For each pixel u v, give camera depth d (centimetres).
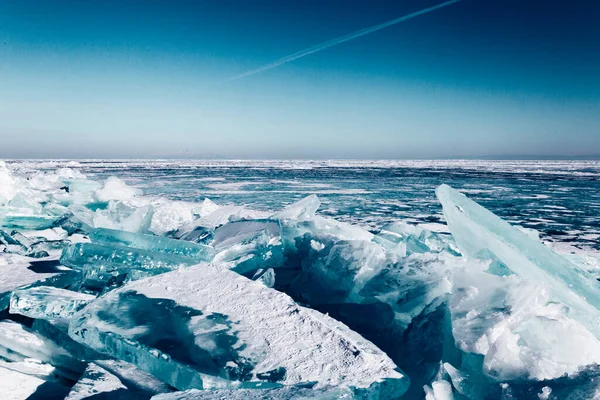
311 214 423
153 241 282
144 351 159
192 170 4756
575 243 766
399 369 156
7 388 162
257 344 162
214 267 222
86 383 161
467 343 155
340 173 4275
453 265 219
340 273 245
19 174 1510
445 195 263
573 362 146
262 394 127
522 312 167
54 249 403
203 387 145
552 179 3266
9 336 194
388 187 2231
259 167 6375
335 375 147
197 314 180
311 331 169
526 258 213
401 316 205
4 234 423
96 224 456
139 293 198
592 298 193
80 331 176
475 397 138
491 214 247
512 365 145
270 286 259
